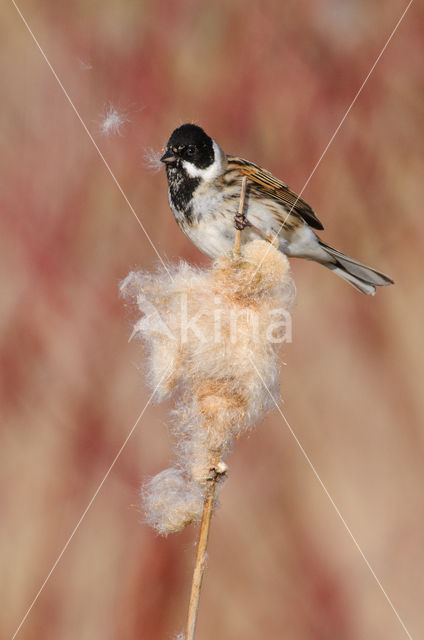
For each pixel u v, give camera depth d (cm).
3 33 1395
